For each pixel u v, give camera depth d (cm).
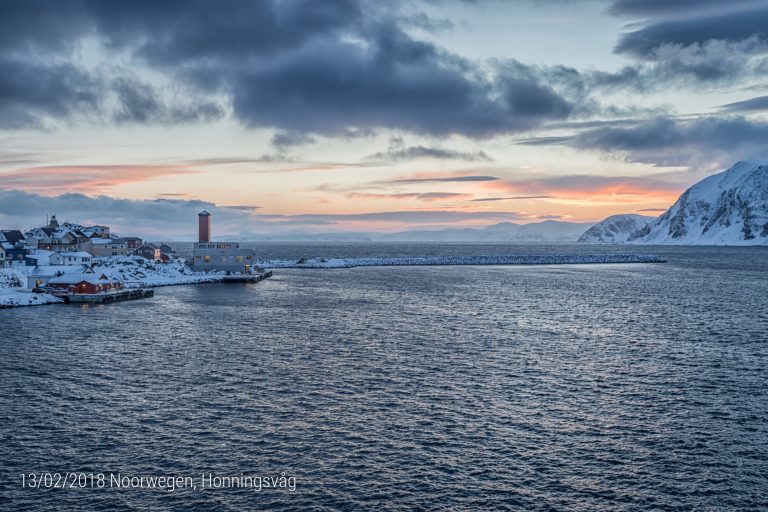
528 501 3045
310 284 15325
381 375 5347
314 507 2973
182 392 4766
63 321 8494
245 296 12181
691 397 4731
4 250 13775
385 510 2948
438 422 4122
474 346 6712
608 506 3003
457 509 2964
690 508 2983
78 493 3084
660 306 10581
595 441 3803
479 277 18175
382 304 10775
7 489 3108
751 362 5931
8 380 5081
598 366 5750
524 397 4712
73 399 4556
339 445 3709
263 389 4872
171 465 3409
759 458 3547
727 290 13788
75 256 14775
